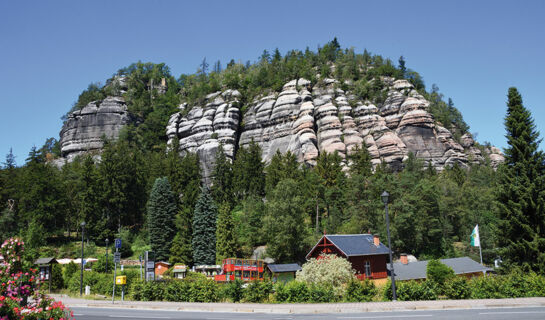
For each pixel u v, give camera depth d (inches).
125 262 2694.4
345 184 3597.4
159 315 800.3
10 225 2940.5
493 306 782.5
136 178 3791.8
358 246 1665.8
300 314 773.9
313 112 5044.3
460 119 6314.0
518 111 1542.8
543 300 820.0
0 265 478.6
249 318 721.6
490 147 6574.8
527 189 1392.7
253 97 5762.8
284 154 4842.5
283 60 7691.9
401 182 3073.3
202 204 2906.0
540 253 1323.8
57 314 460.8
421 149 4909.0
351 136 4849.9
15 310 413.4
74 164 4335.6
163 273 2094.0
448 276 1475.1
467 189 3420.3
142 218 3730.3
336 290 1072.2
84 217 3245.6
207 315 787.4
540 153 1457.9
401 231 2687.0
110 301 1102.4
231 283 1047.0
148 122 5920.3
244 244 2950.3
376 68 7027.6
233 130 5167.3
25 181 3314.5
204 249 2755.9
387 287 947.3
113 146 4407.0
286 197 2714.1
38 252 2529.5
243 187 3949.3
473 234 2069.4
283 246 2568.9
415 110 5098.4
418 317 664.4
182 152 5270.7
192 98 6338.6
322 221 3211.1
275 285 1042.1
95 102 5905.5
